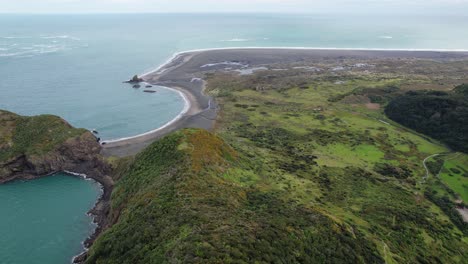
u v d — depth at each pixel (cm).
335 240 5344
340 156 10706
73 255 6694
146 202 6019
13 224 7581
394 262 5491
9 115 10669
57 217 7850
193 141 8088
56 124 10525
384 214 7300
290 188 7738
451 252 6575
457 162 10906
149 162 7894
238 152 9181
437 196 9000
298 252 4725
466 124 12175
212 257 4006
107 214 7575
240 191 6600
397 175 9838
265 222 5219
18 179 9394
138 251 4781
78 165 9962
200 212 5272
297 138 11869
